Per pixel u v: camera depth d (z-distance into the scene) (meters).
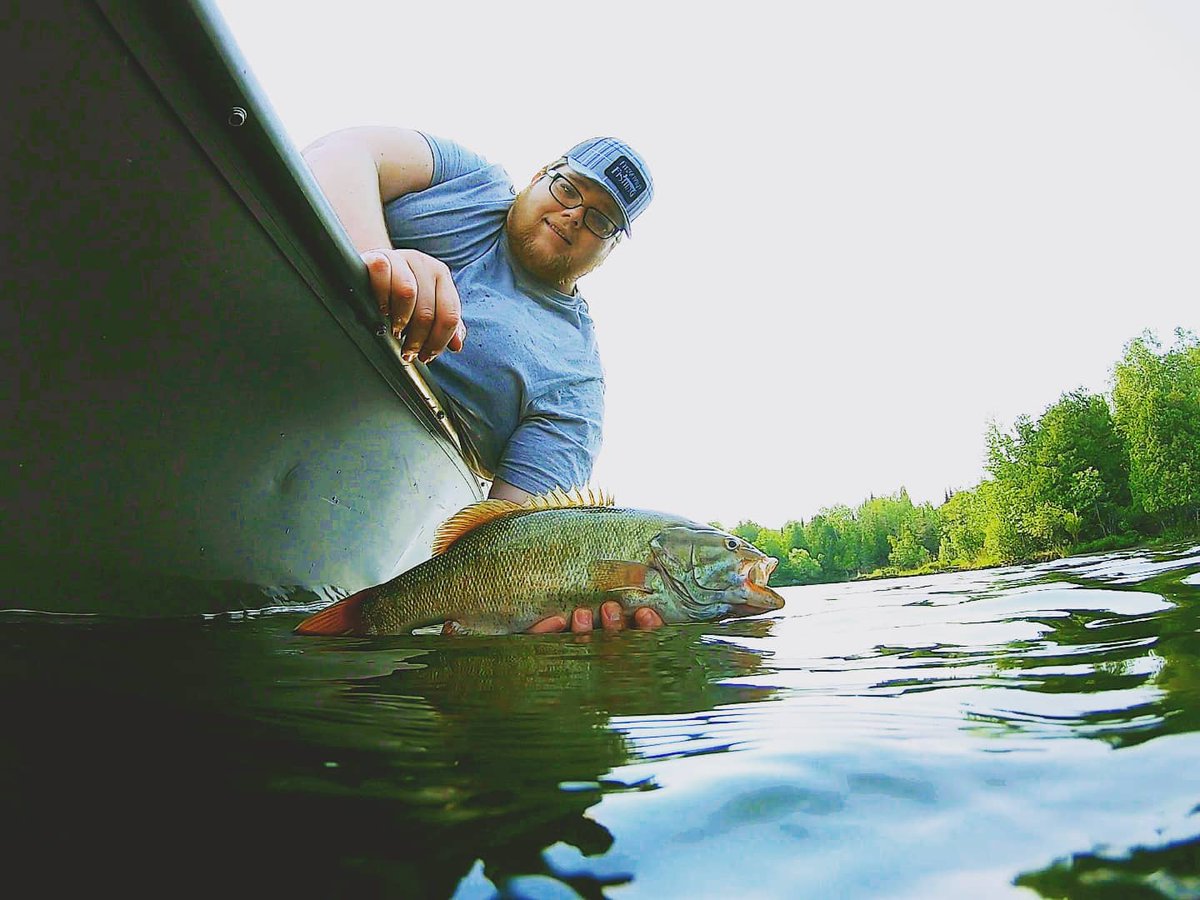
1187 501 50.72
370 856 0.78
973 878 0.74
